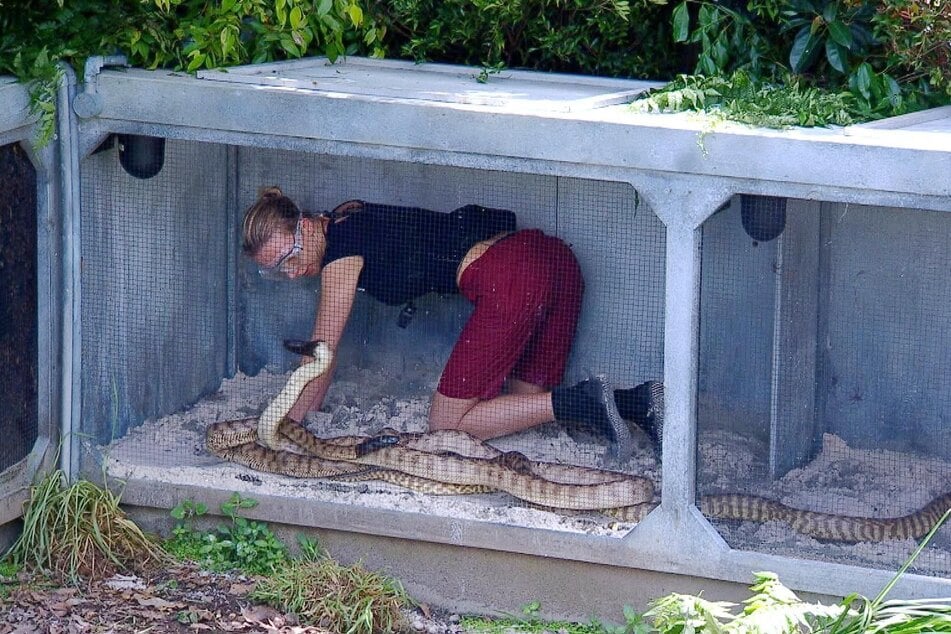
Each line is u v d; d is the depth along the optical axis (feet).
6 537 24.67
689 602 19.61
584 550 22.86
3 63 23.11
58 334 24.75
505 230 24.22
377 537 24.18
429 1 27.37
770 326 22.72
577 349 23.97
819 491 22.61
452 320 24.80
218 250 25.32
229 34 24.25
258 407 25.54
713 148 20.88
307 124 22.76
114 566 24.30
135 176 24.88
